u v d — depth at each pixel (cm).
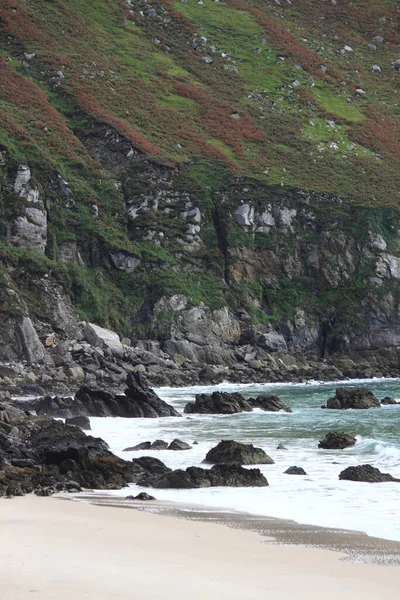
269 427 5278
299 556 2053
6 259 9494
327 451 4159
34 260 9656
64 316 9319
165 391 8012
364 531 2375
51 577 1775
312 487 3136
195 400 6631
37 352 8544
